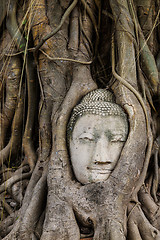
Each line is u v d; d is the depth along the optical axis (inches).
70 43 156.5
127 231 127.8
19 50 163.9
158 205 140.6
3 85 173.0
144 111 137.4
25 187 153.3
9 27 166.1
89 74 152.9
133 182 127.5
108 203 122.9
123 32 148.9
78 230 123.3
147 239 127.9
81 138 131.8
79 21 160.2
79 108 136.6
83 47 157.6
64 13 153.9
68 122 138.9
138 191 139.9
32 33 160.6
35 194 134.3
